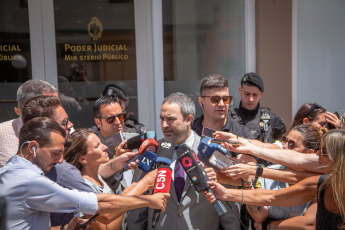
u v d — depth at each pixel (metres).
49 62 4.48
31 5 4.38
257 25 4.69
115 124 3.38
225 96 3.21
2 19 4.34
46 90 2.77
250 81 3.80
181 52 4.73
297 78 4.99
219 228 2.53
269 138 3.75
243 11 4.75
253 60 4.77
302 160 2.44
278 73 4.73
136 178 2.62
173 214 2.46
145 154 2.33
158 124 4.72
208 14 4.73
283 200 2.36
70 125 2.55
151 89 4.71
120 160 2.53
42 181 1.94
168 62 4.71
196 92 4.79
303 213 2.51
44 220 2.03
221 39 4.77
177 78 4.75
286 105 4.79
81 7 4.51
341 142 2.09
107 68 4.63
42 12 4.41
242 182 2.52
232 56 4.80
